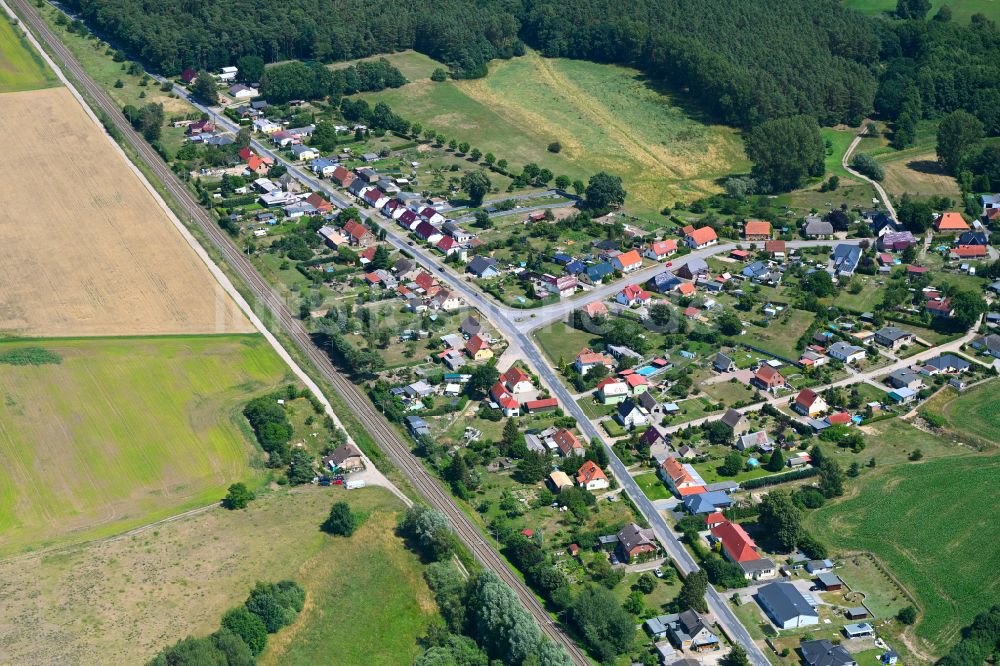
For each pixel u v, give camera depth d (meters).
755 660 195.62
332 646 199.62
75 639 195.50
